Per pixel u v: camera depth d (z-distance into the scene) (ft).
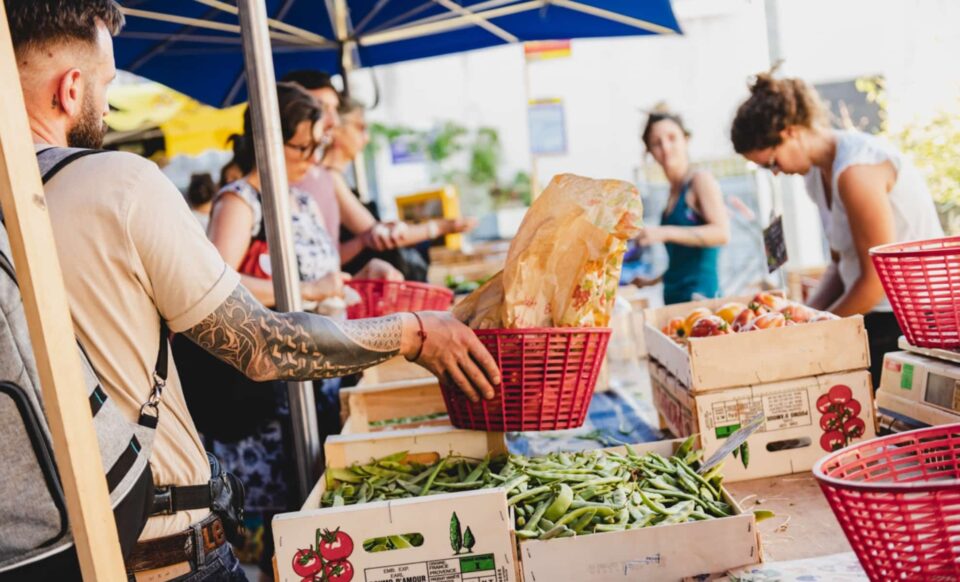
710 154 26.50
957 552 3.88
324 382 12.50
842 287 11.53
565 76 29.12
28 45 4.96
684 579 5.57
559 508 5.99
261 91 7.47
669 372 8.44
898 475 4.73
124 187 4.85
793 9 21.12
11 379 4.23
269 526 11.53
